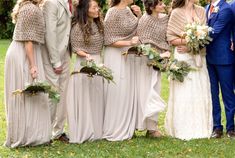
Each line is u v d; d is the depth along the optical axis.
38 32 7.23
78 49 7.61
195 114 7.91
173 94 8.02
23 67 7.25
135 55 7.88
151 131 7.99
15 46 7.27
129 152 7.09
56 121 7.80
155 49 7.81
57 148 7.32
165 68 7.80
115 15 7.72
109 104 7.83
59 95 7.16
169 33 7.86
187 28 7.64
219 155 7.02
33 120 7.30
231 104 8.05
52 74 7.57
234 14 7.87
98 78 7.76
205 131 7.93
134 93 7.93
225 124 9.03
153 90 7.70
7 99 7.29
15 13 7.30
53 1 7.42
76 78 7.63
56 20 7.46
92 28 7.65
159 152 7.11
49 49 7.44
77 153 7.07
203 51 7.94
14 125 7.26
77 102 7.64
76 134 7.65
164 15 7.96
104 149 7.25
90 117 7.69
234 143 7.62
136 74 7.92
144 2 7.82
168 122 8.09
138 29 7.85
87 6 7.55
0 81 13.23
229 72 7.96
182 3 7.93
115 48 7.80
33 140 7.32
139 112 7.90
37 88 7.06
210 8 8.03
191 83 7.89
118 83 7.80
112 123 7.82
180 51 7.88
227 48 7.91
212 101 8.08
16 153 7.04
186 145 7.47
